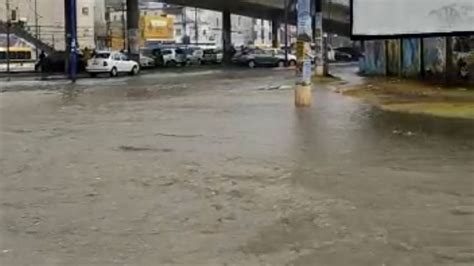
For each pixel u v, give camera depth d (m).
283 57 68.38
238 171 10.38
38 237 6.86
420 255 6.13
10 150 12.77
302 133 14.77
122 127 16.41
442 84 31.03
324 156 11.73
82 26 82.88
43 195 8.80
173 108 21.38
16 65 60.00
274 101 23.62
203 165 10.92
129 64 49.69
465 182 9.46
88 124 17.17
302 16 21.25
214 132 15.12
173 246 6.48
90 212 7.85
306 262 5.96
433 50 33.78
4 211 7.94
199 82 38.34
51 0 79.75
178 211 7.85
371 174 10.09
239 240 6.66
